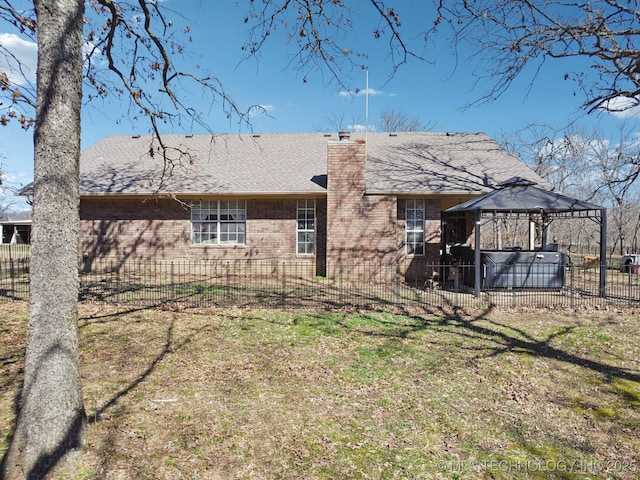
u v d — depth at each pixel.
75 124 4.03
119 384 5.71
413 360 6.80
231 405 5.16
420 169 16.19
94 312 9.66
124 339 7.70
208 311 9.80
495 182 14.94
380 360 6.79
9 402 5.11
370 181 15.13
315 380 5.97
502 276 12.38
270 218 15.98
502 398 5.51
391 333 8.22
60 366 3.89
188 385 5.73
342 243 14.77
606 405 5.36
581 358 6.99
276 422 4.78
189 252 16.14
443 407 5.23
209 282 14.12
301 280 14.61
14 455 3.73
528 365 6.64
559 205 11.42
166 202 16.17
